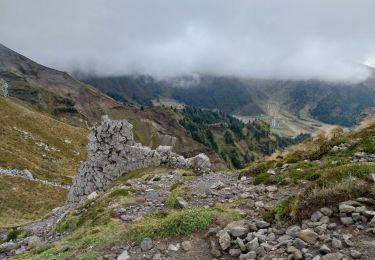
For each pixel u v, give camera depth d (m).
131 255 14.17
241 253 12.73
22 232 37.22
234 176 30.16
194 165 40.56
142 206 24.44
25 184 86.75
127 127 47.78
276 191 20.61
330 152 26.12
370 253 10.44
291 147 33.81
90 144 48.12
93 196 36.22
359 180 14.20
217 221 15.61
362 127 31.38
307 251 11.32
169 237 15.00
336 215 12.88
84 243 16.75
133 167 45.16
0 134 134.75
